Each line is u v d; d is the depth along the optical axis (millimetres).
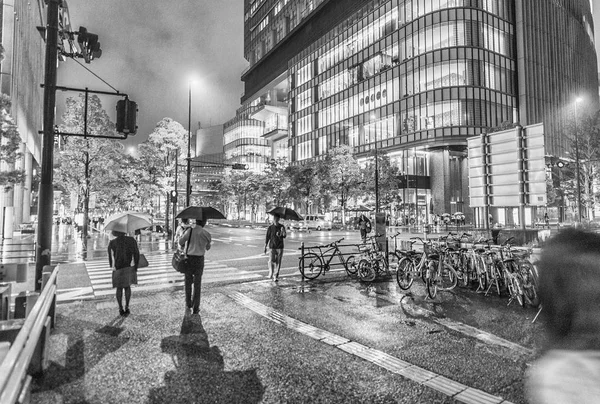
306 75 70625
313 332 6055
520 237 12414
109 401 3766
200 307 7668
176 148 31562
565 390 1074
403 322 6641
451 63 45031
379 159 45062
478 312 7301
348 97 59531
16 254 15992
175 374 4426
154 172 32438
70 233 32844
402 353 5156
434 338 5785
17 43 30641
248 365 4715
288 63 76812
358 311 7391
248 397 3881
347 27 60250
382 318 6895
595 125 31594
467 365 4734
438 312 7324
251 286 9938
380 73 53562
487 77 46156
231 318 6852
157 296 8742
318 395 3934
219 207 104125
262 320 6730
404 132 49344
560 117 53844
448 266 9352
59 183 28094
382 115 53000
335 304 7961
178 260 7176
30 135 41688
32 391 3945
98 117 25125
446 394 3957
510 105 48438
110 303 7996
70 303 8000
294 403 3766
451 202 51656
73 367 4586
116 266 7098
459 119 44562
